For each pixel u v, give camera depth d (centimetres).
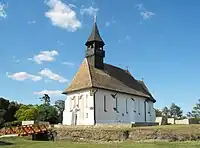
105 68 6381
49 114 9369
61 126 4912
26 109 9775
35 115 9331
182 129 3809
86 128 4569
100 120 5353
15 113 10138
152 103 7331
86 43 6197
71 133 4694
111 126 4409
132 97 6388
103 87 5578
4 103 10350
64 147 3372
